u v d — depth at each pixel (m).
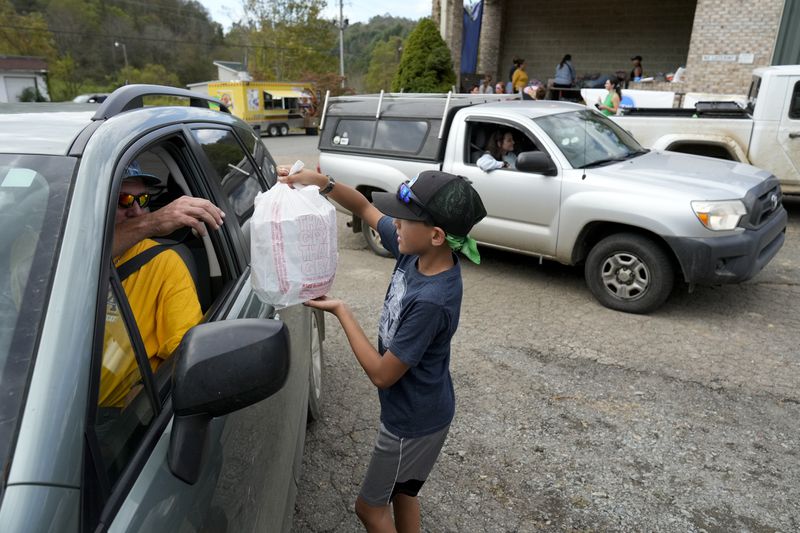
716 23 12.26
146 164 2.19
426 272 1.80
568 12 17.44
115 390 1.24
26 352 1.10
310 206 1.62
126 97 1.87
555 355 4.21
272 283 1.62
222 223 2.18
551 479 2.91
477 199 1.72
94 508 1.02
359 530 2.57
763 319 4.82
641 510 2.70
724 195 4.53
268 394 1.26
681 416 3.44
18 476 0.96
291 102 33.47
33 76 40.50
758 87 7.64
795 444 3.18
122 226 1.81
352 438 3.22
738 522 2.62
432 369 1.84
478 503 2.74
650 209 4.62
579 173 5.07
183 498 1.20
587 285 5.70
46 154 1.42
